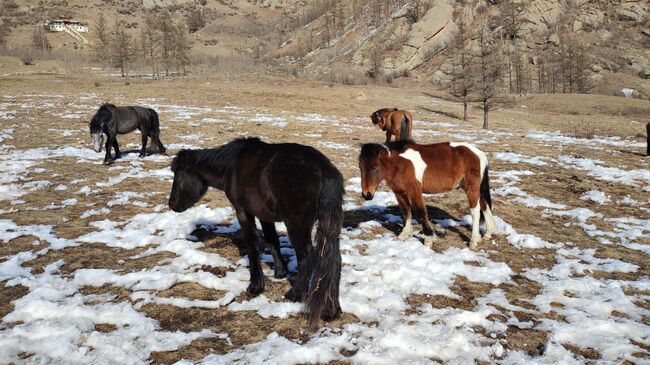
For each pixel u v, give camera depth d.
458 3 83.25
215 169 5.05
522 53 72.44
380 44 81.00
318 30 114.00
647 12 80.25
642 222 7.89
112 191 9.18
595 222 7.94
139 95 33.00
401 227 7.42
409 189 6.27
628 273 5.80
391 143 6.35
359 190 9.72
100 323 4.36
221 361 3.71
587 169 12.24
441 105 41.09
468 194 6.42
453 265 5.77
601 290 5.25
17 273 5.39
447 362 3.80
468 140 18.05
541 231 7.44
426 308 4.67
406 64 75.25
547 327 4.38
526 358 3.88
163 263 5.75
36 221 7.32
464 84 32.75
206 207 8.18
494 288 5.30
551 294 5.11
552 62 69.88
